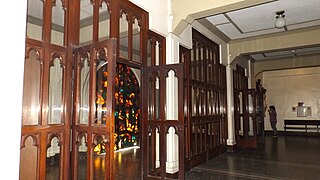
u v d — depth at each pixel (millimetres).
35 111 2420
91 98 2287
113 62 2096
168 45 4156
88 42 3508
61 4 2695
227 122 6934
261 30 6195
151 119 3424
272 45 6719
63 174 2346
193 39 5246
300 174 4309
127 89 7309
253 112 7520
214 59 6336
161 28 4008
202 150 5316
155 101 3510
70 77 2473
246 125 7617
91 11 3443
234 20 5438
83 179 3672
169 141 4016
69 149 2414
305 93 11344
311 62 9094
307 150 6906
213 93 6121
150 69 3453
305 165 5008
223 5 3822
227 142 6863
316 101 11094
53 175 3660
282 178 4062
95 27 2820
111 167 2051
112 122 2076
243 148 7324
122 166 4848
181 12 4148
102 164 4820
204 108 5531
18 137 990
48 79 2299
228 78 7117
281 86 11891
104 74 4574
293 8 4809
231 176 4195
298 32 6395
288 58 9555
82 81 3168
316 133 11000
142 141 3443
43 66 2262
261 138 9094
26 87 2428
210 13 4074
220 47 6672
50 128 2268
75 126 2404
